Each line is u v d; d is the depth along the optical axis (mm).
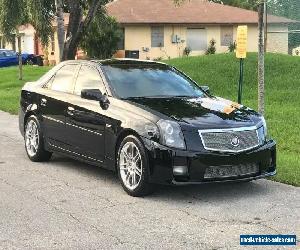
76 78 8500
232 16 41469
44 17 19141
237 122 6977
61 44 17734
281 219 6078
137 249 5148
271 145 7227
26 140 9367
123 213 6277
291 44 43250
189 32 40188
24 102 9461
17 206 6527
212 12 41469
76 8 17172
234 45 39906
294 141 11250
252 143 6992
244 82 20594
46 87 9086
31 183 7688
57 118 8531
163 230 5691
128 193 7086
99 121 7570
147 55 39219
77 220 6004
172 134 6660
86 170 8570
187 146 6625
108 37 31766
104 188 7438
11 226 5793
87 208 6469
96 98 7598
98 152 7664
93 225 5840
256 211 6379
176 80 8383
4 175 8180
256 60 23062
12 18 17984
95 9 17078
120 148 7172
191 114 7020
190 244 5285
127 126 7039
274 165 7324
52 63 41531
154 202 6746
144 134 6793
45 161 9227
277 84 20109
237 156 6758
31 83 9648
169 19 39188
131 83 7949
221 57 24203
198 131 6691
